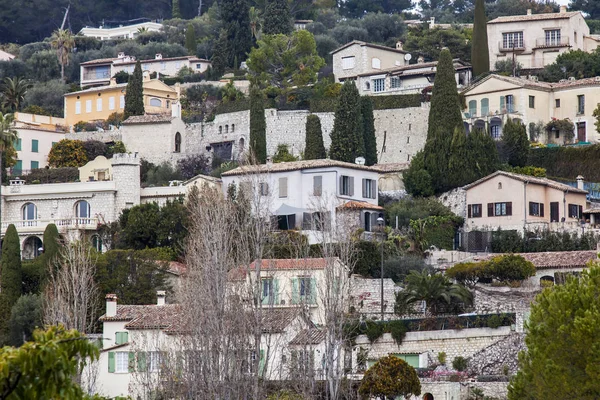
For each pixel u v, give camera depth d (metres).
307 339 196.88
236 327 193.25
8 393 79.38
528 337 171.25
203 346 191.25
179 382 192.00
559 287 174.00
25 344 81.06
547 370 163.25
